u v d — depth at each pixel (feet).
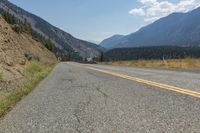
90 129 14.16
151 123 14.66
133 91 26.96
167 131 13.12
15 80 39.32
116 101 21.75
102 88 30.78
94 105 20.52
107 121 15.53
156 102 20.43
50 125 15.43
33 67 65.51
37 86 36.70
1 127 15.76
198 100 20.49
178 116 15.87
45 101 23.65
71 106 20.62
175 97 22.20
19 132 14.44
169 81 35.27
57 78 48.67
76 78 46.42
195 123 14.23
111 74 52.80
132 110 18.08
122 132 13.35
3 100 23.03
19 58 65.46
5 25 83.25
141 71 61.98
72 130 14.19
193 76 42.93
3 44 58.75
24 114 18.76
